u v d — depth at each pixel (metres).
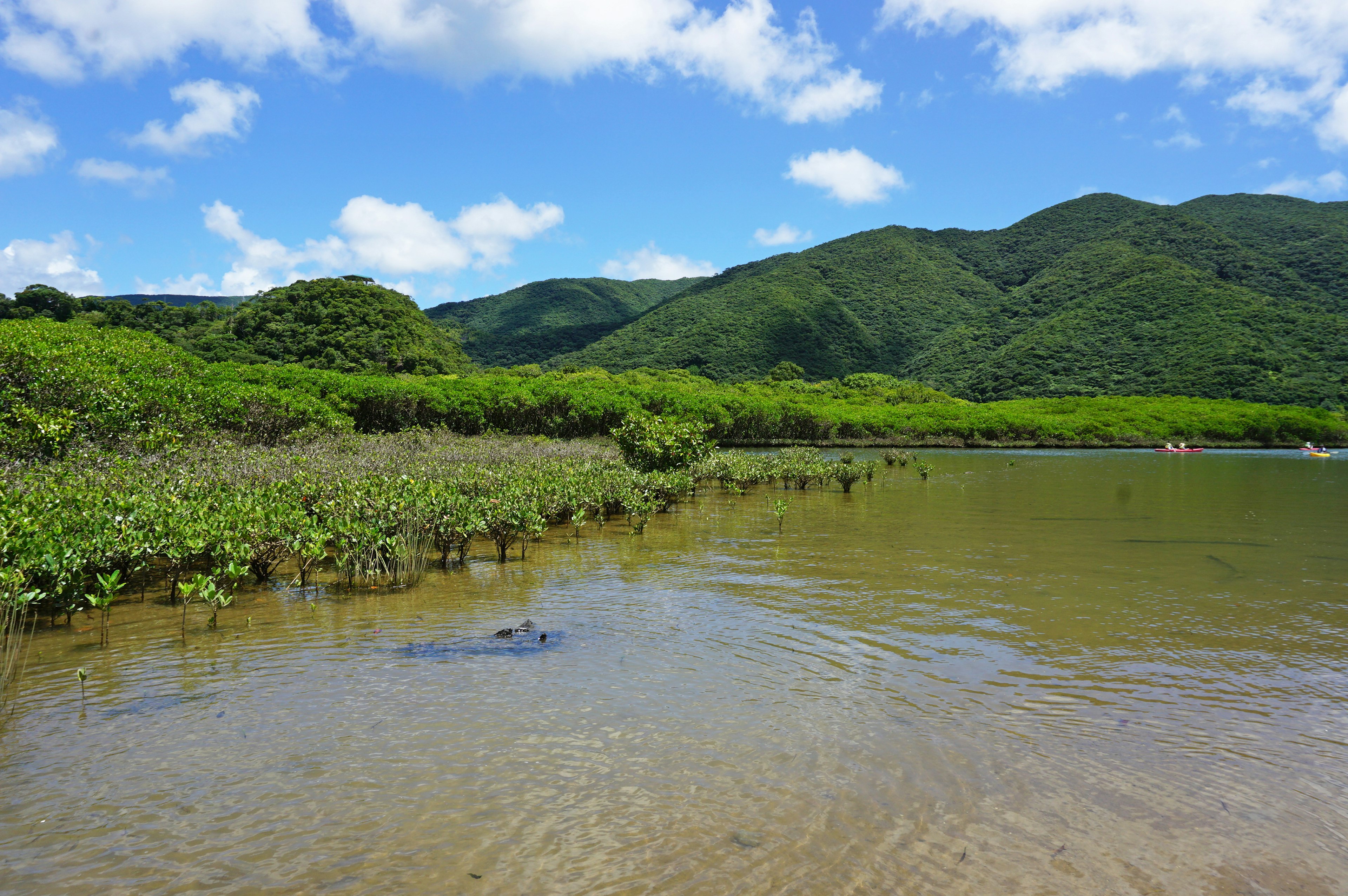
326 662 5.39
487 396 31.92
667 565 9.02
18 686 4.89
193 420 14.94
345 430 19.53
